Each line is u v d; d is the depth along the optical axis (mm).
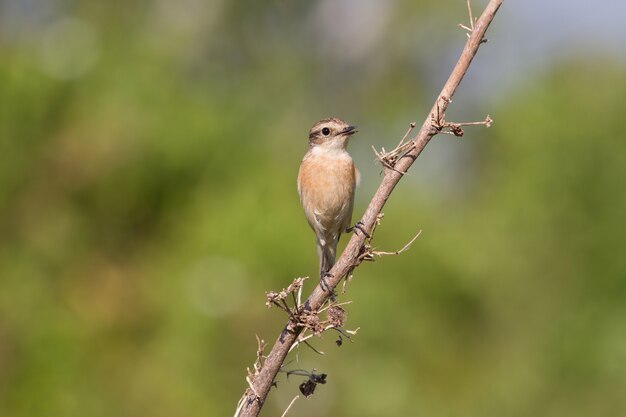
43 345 12656
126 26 16297
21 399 12531
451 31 21000
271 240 13023
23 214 13266
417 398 14055
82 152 13320
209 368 12711
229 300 12797
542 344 14742
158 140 13445
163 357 12664
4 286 12891
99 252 13328
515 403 14453
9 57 13586
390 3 21656
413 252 14266
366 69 21781
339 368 13797
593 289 14859
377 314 13844
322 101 21734
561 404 14586
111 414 12523
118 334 12906
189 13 19922
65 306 12961
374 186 15648
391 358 13953
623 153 15109
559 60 16109
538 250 14992
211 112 13977
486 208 15438
